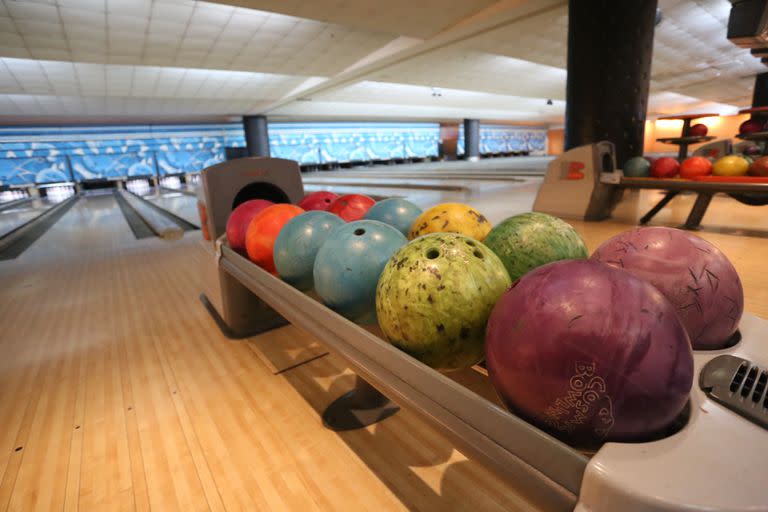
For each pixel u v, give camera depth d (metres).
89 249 3.62
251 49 5.88
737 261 2.11
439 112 14.02
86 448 1.03
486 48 6.31
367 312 0.91
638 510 0.36
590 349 0.45
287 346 1.54
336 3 4.18
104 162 11.47
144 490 0.89
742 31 4.00
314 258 1.08
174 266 2.82
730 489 0.36
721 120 15.96
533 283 0.53
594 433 0.47
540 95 12.12
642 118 3.62
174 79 7.45
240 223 1.47
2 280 2.68
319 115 12.98
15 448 1.04
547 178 3.58
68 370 1.43
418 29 5.24
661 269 0.66
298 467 0.93
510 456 0.47
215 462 0.96
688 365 0.46
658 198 4.44
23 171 10.44
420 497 0.83
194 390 1.27
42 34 4.71
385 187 7.50
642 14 3.34
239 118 12.90
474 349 0.68
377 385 0.67
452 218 0.97
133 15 4.46
